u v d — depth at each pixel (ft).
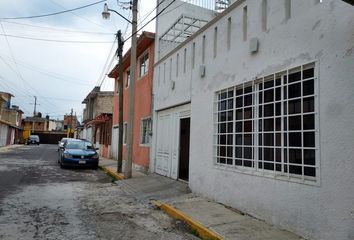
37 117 270.87
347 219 16.10
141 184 39.70
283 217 20.29
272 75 22.44
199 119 32.27
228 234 19.88
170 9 50.49
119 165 50.75
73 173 53.26
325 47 17.94
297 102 20.08
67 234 20.57
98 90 135.85
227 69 27.78
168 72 42.88
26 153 98.48
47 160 75.15
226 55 28.07
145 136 52.34
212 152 29.32
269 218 21.53
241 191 24.79
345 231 16.16
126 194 35.55
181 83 37.93
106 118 87.40
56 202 29.96
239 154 25.76
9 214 24.99
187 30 44.98
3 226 21.86
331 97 17.39
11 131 165.37
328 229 17.10
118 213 26.71
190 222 22.97
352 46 16.38
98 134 106.83
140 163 52.65
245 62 25.31
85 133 156.04
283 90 21.29
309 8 19.24
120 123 51.57
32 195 32.71
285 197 20.24
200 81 32.60
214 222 22.39
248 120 24.77
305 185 18.74
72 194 34.35
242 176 24.75
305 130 19.15
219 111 29.09
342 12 17.01
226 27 28.43
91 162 59.98
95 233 21.04
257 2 24.26
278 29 21.81
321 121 17.93
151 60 50.62
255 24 24.35
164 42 47.55
